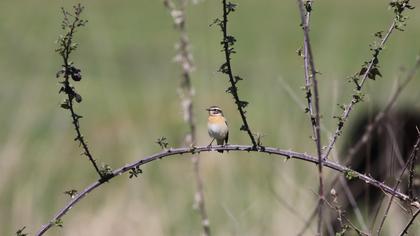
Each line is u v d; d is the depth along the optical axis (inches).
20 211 454.3
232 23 1227.9
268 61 765.9
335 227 303.3
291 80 729.0
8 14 1280.8
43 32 1113.4
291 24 1173.7
